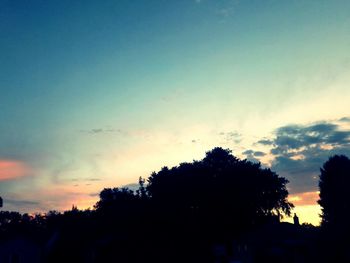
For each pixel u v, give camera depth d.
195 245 56.22
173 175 60.22
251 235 48.91
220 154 64.62
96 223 60.41
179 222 55.34
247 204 58.47
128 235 52.09
